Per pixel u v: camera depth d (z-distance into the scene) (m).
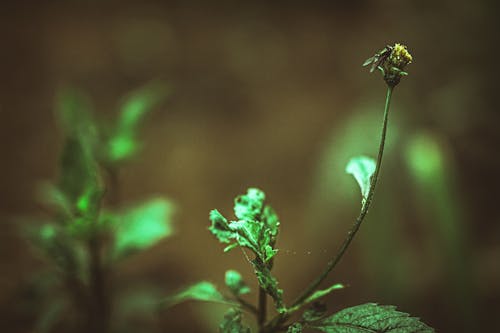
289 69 1.13
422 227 0.78
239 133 0.98
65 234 0.38
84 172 0.35
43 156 0.91
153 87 1.06
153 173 0.90
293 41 1.19
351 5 1.23
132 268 0.74
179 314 0.67
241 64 1.14
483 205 0.80
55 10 1.26
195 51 1.17
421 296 0.69
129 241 0.39
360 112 0.79
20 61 1.12
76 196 0.35
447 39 0.87
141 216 0.40
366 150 0.74
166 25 1.23
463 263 0.60
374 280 0.65
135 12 1.26
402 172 0.75
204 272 0.74
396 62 0.26
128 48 1.16
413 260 0.73
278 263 0.76
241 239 0.27
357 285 0.72
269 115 1.02
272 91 1.08
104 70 1.11
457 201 0.62
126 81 1.09
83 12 1.26
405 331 0.26
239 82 1.10
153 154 0.92
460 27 0.86
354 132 0.77
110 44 1.18
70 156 0.35
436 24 0.89
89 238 0.36
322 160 0.79
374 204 0.67
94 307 0.39
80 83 1.08
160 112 1.01
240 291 0.30
